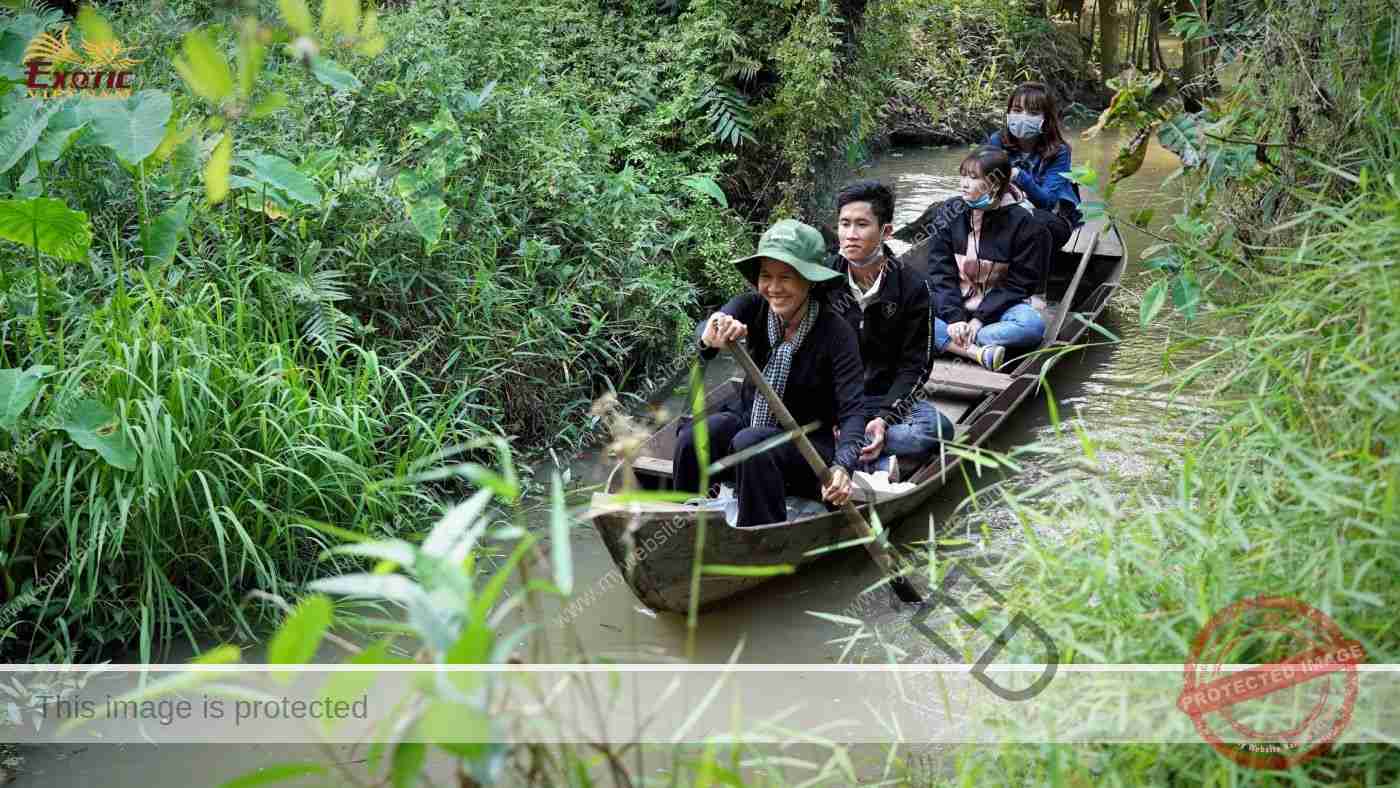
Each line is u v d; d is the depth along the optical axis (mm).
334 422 4777
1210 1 5473
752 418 4543
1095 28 16016
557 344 5949
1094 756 2523
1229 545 2717
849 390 4410
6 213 4109
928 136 12961
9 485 4078
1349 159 3850
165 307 4684
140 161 4570
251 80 1776
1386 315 2750
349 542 4539
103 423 4066
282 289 5066
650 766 3311
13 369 3994
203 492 4320
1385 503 2379
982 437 5168
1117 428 5453
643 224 6723
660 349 6672
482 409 5504
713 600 4277
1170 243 4164
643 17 8469
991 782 2637
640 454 4883
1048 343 6348
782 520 4359
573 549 4844
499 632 4176
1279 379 3104
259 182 5059
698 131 8008
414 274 5520
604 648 4098
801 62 7812
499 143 6207
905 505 4617
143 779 3457
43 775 3475
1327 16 3975
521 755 2279
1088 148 11773
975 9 14031
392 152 5945
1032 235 6359
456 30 6676
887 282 4930
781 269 4297
